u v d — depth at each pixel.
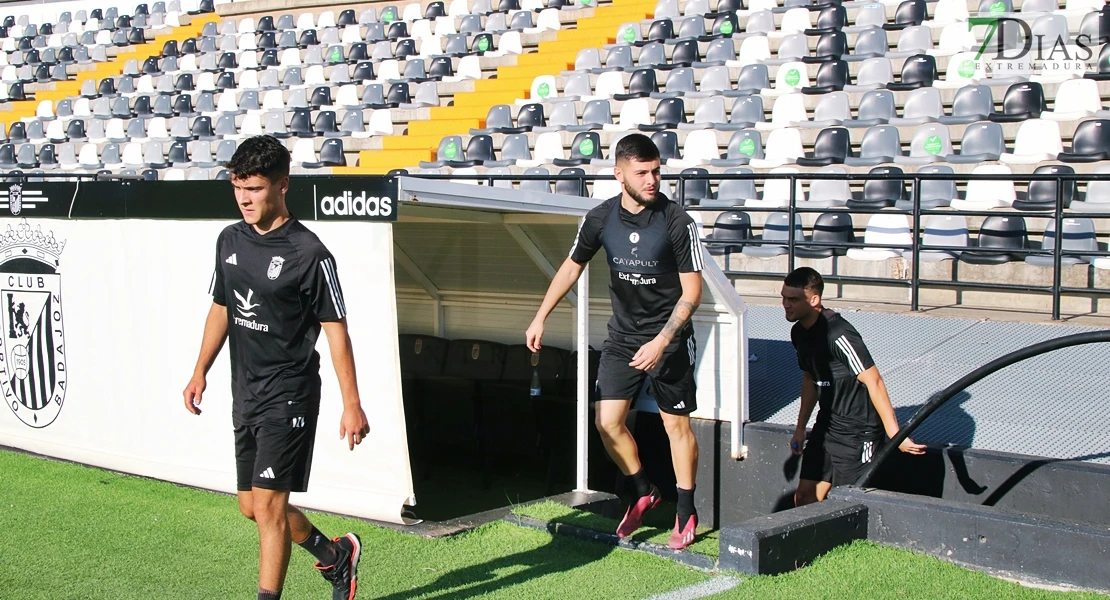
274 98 17.86
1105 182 9.18
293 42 20.67
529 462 7.08
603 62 16.03
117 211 5.63
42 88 21.81
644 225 4.09
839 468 5.31
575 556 4.31
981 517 4.07
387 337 4.75
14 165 17.33
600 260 6.38
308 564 4.20
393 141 14.58
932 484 5.24
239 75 19.58
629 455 4.36
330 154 14.49
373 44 19.25
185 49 21.44
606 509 5.48
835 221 9.23
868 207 8.71
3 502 5.12
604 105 13.56
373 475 4.89
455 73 17.50
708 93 13.48
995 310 7.85
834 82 12.89
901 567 4.04
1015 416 5.57
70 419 6.05
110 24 24.38
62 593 3.82
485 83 16.06
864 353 5.08
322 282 3.29
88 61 22.72
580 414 5.66
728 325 6.02
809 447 5.47
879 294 8.57
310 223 4.89
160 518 4.82
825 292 8.84
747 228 9.70
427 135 14.76
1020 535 3.97
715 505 6.14
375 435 4.86
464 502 6.38
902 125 11.08
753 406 6.36
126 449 5.77
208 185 5.24
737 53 14.95
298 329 3.33
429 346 7.46
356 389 3.38
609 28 17.11
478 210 5.75
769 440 5.91
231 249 3.33
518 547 4.45
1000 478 5.01
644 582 3.93
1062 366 6.25
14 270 6.23
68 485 5.46
